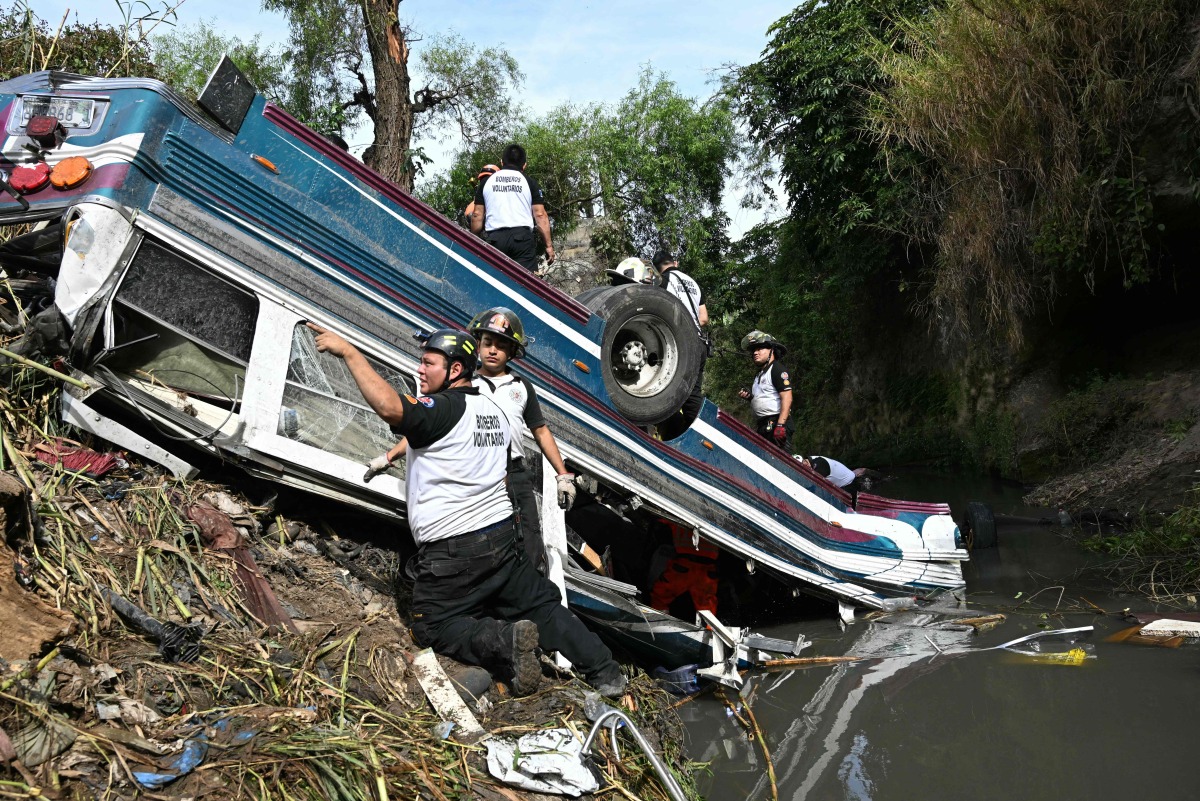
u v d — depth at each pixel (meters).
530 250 6.34
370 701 3.30
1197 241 9.35
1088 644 5.22
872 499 6.80
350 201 4.33
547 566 4.52
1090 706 4.27
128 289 3.76
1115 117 8.84
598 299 5.29
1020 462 11.20
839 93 14.48
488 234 6.31
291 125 4.17
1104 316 11.18
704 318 6.84
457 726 3.34
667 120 20.45
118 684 2.81
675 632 4.84
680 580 5.97
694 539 5.61
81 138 3.79
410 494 3.74
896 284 15.55
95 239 3.62
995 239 9.97
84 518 3.45
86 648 2.88
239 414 3.97
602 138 20.02
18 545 3.08
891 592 6.64
